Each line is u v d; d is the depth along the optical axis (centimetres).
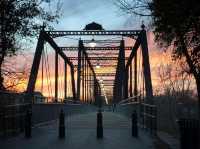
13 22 1727
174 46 1466
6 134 1748
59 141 1689
